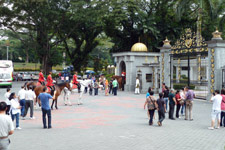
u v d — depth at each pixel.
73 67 59.28
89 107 20.31
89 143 9.91
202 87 33.47
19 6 45.31
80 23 49.66
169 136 11.05
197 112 17.70
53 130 12.27
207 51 22.89
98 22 47.12
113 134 11.40
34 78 63.50
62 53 68.88
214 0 32.19
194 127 12.99
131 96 29.23
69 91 21.66
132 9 39.38
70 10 47.59
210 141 10.25
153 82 33.03
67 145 9.64
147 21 39.34
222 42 21.88
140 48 37.16
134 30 41.34
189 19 40.47
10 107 13.07
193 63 36.81
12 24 48.66
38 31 50.75
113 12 39.03
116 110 18.73
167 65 28.09
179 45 26.12
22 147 9.41
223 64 22.06
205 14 36.28
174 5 38.59
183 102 15.62
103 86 38.34
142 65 35.34
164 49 28.41
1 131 6.39
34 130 12.29
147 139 10.52
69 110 18.75
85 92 33.50
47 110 12.66
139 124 13.71
